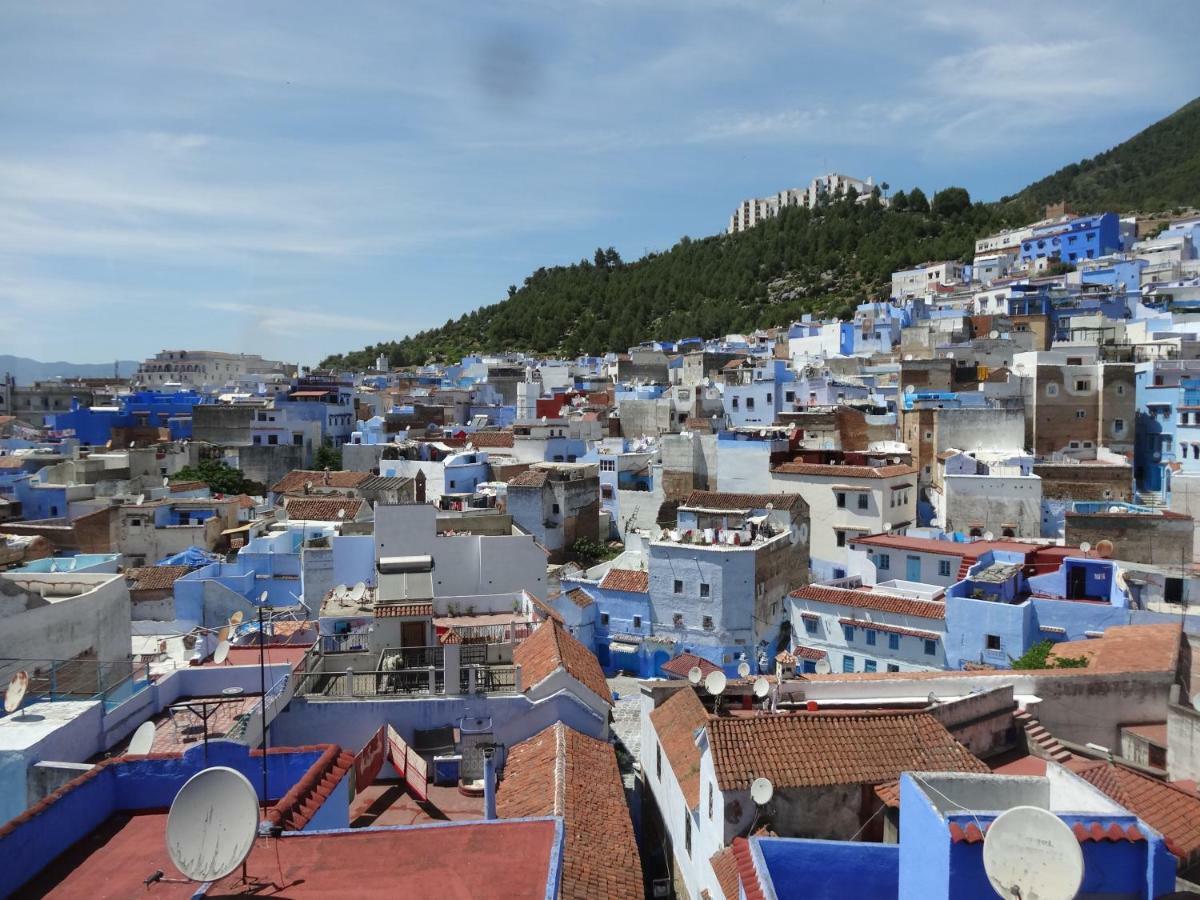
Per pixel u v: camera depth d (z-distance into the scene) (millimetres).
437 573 42344
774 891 17219
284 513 69812
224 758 18859
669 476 80125
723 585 54438
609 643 57781
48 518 68750
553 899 14492
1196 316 109688
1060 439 82812
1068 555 48938
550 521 73125
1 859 14344
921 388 93438
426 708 27109
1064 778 17531
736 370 117000
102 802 17281
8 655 25281
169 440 105250
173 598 51062
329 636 31891
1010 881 13172
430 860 15820
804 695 28547
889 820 20844
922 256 192375
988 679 28203
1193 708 25312
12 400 127375
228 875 14906
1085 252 163375
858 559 57188
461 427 114438
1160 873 14852
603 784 25016
